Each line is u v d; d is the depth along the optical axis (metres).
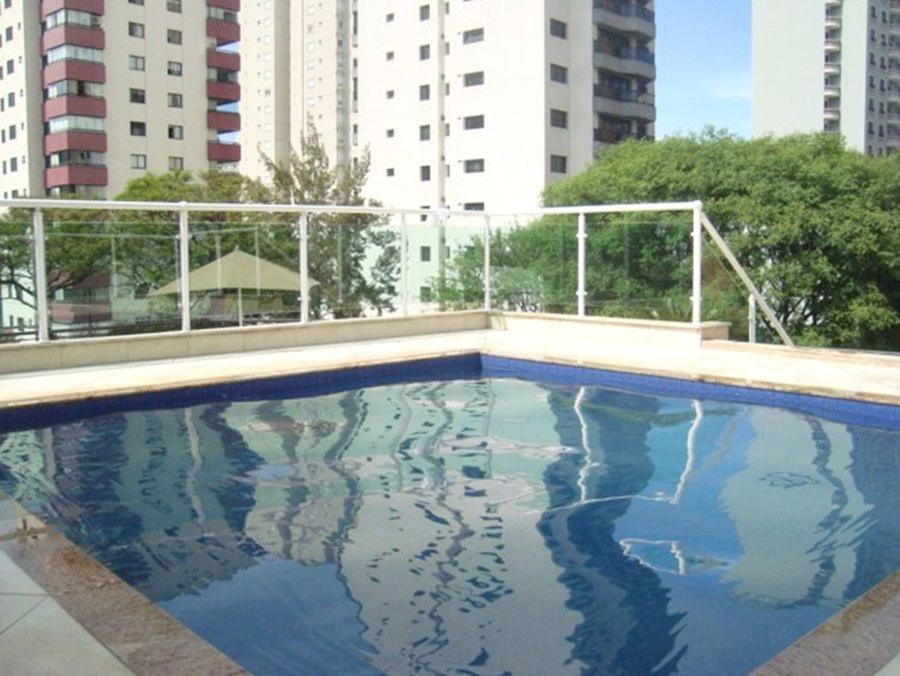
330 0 71.50
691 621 3.29
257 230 10.85
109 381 8.02
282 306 11.08
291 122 75.31
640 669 2.88
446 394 8.70
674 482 5.41
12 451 6.21
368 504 4.93
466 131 44.97
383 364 9.45
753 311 11.55
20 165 52.84
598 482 5.42
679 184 19.69
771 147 20.34
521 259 12.70
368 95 49.44
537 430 7.00
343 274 11.70
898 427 6.97
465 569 3.87
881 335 19.75
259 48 75.44
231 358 9.77
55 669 2.42
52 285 9.25
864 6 75.69
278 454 6.16
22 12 51.03
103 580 3.09
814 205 18.50
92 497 5.07
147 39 53.00
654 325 10.78
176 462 5.92
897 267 18.98
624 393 8.68
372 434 6.84
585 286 11.84
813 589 3.62
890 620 2.73
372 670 2.88
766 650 3.04
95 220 9.52
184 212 10.07
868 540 4.28
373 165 49.25
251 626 3.24
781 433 6.79
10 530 3.67
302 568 3.88
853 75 76.75
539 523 4.59
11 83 52.88
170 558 4.02
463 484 5.36
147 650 2.54
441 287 12.77
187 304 10.20
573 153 43.88
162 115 53.97
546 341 11.27
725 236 18.70
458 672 2.84
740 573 3.84
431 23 45.72
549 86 42.38
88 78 50.44
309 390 8.84
